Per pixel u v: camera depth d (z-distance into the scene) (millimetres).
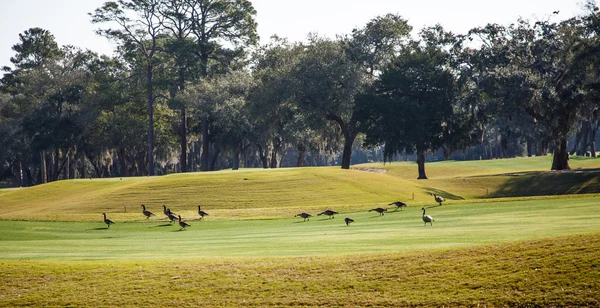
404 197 55375
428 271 17641
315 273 18328
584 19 70438
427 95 76625
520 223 27250
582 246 17516
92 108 99938
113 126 100688
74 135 98688
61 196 59906
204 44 97375
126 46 97000
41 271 19828
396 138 73812
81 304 17281
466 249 19078
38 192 61812
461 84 76438
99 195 55562
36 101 100250
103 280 18906
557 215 29875
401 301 16141
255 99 80375
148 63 97000
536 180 68438
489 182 70062
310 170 64875
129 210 50094
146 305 17031
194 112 93562
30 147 99500
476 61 75125
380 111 72688
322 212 39531
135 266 20094
